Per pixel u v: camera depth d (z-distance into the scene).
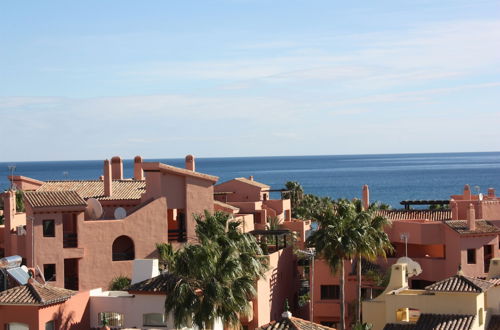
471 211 73.50
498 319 52.16
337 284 71.00
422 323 48.94
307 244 63.81
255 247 57.31
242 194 107.19
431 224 74.50
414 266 65.69
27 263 65.12
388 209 86.31
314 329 42.50
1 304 47.44
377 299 56.50
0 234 70.44
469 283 49.72
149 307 51.03
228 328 48.91
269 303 66.12
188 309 46.16
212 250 47.59
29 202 65.25
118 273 68.69
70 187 79.94
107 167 76.75
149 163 71.75
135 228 70.00
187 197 73.12
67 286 67.56
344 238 61.59
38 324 47.22
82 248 67.06
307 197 132.25
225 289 46.44
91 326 51.78
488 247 75.44
